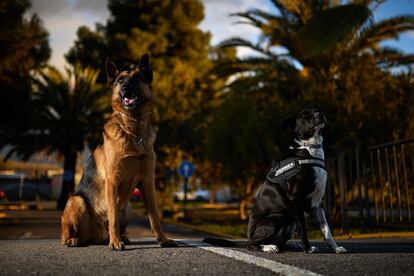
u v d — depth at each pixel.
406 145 10.06
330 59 13.16
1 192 40.66
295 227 3.79
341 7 8.76
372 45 13.91
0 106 21.56
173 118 24.98
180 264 2.70
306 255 3.17
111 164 3.80
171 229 13.38
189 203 46.25
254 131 14.39
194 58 42.00
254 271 2.43
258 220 3.75
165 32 41.56
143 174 3.98
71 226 3.88
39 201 41.06
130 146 3.79
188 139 24.67
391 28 13.34
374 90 11.73
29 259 2.93
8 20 18.62
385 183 10.75
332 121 11.69
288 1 13.95
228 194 45.91
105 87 28.53
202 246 3.85
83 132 25.75
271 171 3.86
